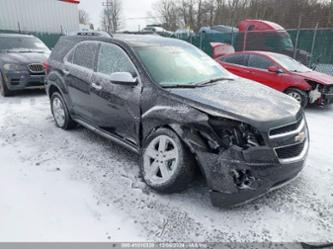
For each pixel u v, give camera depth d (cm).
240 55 812
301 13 2712
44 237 234
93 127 414
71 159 376
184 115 267
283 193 302
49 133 476
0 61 744
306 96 675
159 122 288
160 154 291
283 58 773
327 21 2723
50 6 2230
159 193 296
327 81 669
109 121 369
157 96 298
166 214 264
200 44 1638
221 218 260
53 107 511
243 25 1523
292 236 240
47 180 322
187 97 281
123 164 362
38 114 593
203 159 251
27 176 330
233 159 241
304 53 1273
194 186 310
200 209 272
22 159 375
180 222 254
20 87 743
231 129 245
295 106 304
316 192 305
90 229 244
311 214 268
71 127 490
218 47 1277
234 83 352
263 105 279
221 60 858
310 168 362
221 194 247
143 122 309
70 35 489
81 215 262
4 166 355
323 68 1274
